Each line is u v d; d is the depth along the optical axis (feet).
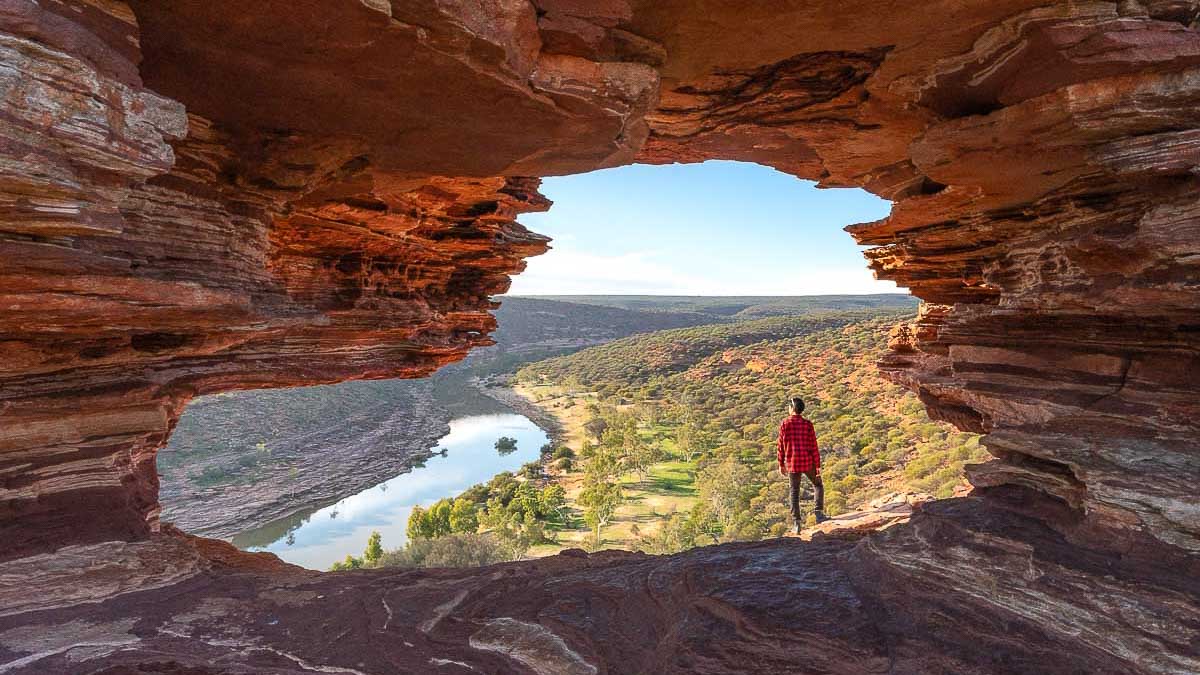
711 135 30.68
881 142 29.58
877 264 46.70
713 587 19.24
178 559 22.52
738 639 16.58
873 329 586.86
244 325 23.32
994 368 25.59
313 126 22.90
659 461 366.63
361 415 456.86
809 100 26.48
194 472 291.79
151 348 23.17
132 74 15.25
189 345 24.39
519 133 23.43
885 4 18.83
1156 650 14.02
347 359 48.24
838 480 203.72
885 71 22.43
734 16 19.97
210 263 24.07
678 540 202.49
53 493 20.83
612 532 240.53
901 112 25.45
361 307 45.80
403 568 24.27
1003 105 21.16
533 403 621.72
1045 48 18.10
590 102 21.12
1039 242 25.64
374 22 16.28
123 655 16.25
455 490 311.47
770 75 24.58
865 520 37.63
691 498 290.97
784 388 467.11
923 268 41.83
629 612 19.11
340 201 39.65
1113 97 17.79
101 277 16.75
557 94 20.61
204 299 19.88
